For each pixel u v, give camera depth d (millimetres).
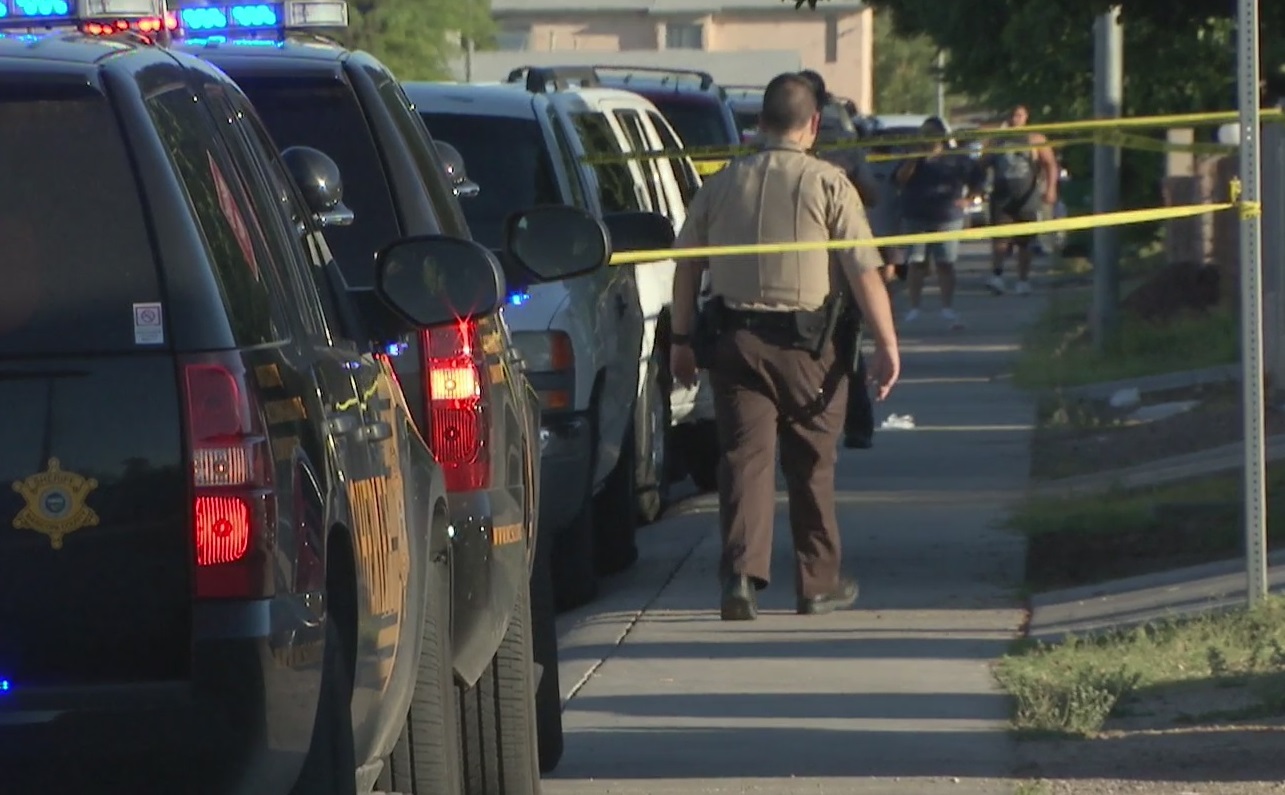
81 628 13977
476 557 21109
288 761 14219
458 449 21375
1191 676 28766
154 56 15688
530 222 25703
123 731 13836
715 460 48750
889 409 61344
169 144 14516
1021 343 79000
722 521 32719
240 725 13906
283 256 16781
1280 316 53281
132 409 13938
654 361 42125
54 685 13938
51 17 16969
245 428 14055
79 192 14156
